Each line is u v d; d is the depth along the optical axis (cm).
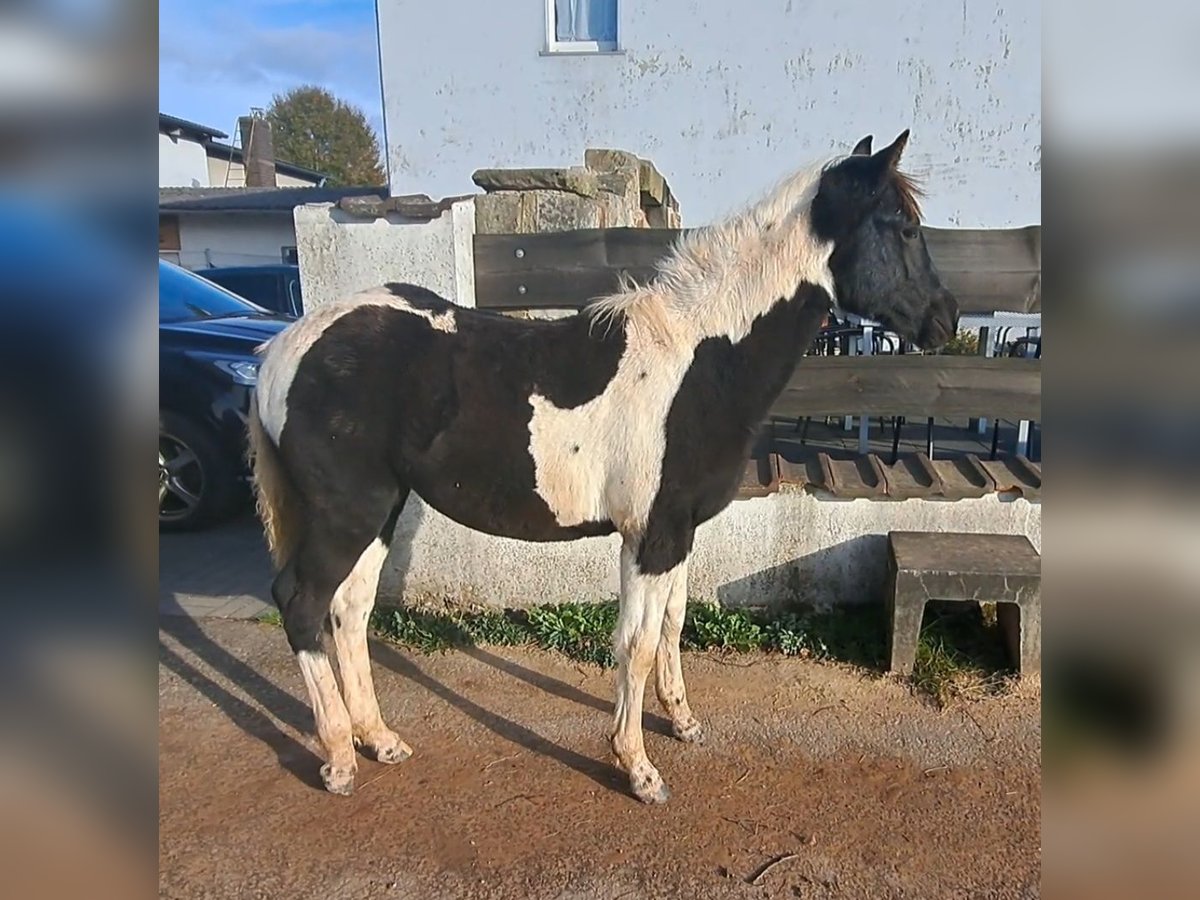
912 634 318
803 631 351
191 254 1658
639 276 354
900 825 243
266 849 235
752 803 253
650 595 248
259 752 284
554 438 245
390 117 921
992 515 355
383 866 228
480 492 252
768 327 246
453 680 330
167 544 488
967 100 855
